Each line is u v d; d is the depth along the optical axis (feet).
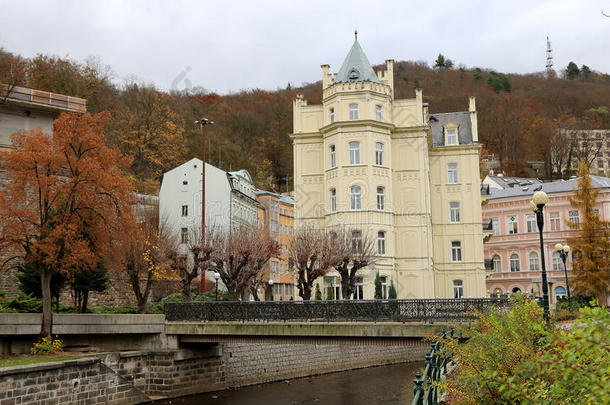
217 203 206.69
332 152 146.41
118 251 103.91
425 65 403.75
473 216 163.53
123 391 90.99
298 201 149.89
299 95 154.40
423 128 147.43
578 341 22.09
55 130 98.37
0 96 144.97
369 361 142.41
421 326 80.12
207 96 336.70
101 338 100.63
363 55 154.30
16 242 94.17
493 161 349.82
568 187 217.56
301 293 118.32
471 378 31.48
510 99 372.58
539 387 25.45
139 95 258.37
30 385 74.18
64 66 230.27
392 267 140.67
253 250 124.26
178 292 158.71
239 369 112.47
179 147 262.67
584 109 383.86
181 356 99.81
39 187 93.50
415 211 145.69
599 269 164.04
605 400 19.66
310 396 101.24
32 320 90.79
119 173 100.73
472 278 160.76
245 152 313.12
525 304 43.39
